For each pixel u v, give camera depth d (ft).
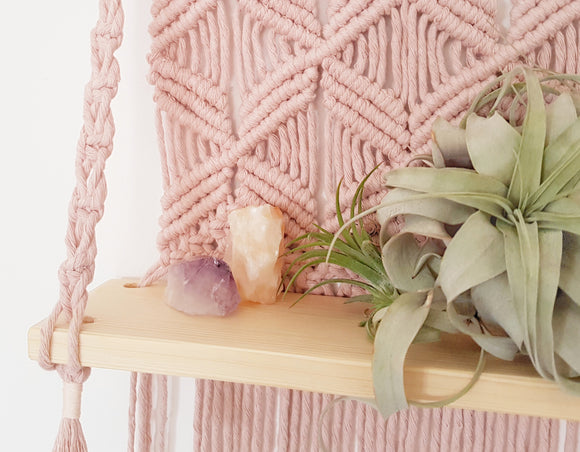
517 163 1.82
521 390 1.86
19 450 2.75
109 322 2.15
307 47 2.38
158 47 2.42
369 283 2.35
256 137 2.44
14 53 2.56
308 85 2.39
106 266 2.67
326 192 2.45
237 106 2.49
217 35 2.42
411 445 2.58
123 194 2.61
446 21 2.29
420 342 1.97
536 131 1.81
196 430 2.65
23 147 2.62
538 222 1.84
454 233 1.98
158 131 2.47
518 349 1.85
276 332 2.13
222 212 2.51
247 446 2.66
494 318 1.84
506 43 2.31
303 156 2.45
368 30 2.35
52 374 2.73
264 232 2.34
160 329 2.10
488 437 2.56
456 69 2.34
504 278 1.82
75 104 2.57
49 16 2.53
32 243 2.68
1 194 2.66
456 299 1.94
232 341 2.03
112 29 2.05
